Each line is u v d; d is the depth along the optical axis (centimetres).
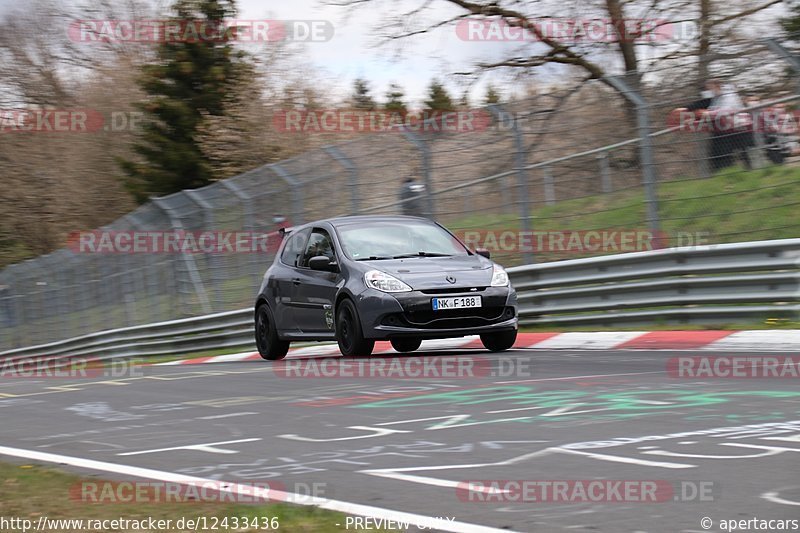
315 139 13238
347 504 1630
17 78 17400
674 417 2353
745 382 2911
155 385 3891
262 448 2239
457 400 2827
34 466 2145
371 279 4141
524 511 1554
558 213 5341
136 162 15438
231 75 14525
